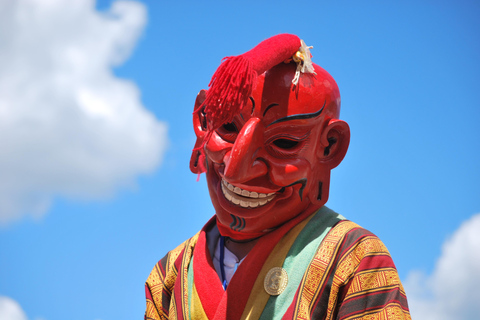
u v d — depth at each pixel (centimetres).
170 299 393
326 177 380
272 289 352
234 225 371
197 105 394
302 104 360
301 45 365
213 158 366
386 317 338
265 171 355
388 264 352
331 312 344
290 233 368
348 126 375
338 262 352
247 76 332
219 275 380
